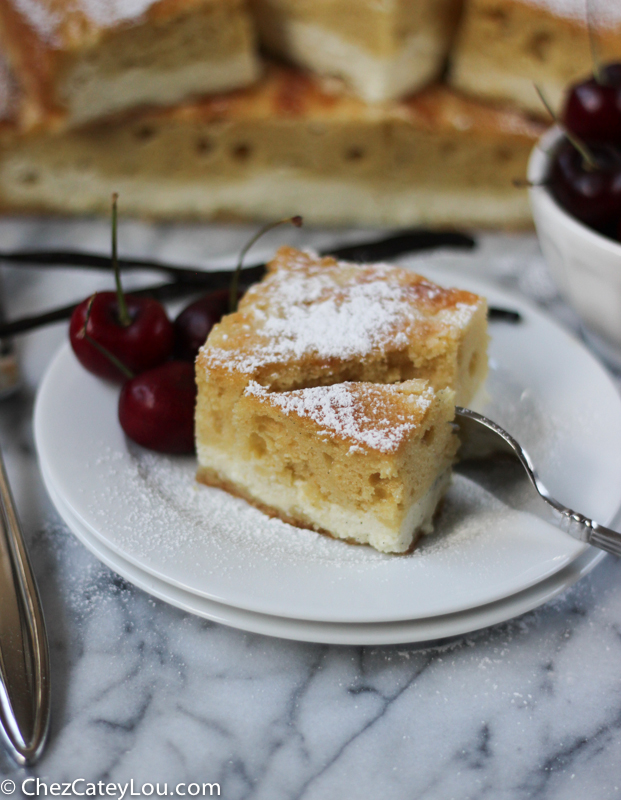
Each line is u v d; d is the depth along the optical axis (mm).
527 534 374
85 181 557
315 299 408
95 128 537
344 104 542
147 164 553
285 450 383
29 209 563
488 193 559
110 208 566
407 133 542
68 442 399
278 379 392
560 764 351
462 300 410
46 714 353
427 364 399
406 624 357
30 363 467
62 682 363
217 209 568
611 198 432
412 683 366
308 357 390
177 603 361
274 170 557
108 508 378
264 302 408
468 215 566
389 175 557
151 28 516
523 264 538
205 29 524
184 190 562
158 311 421
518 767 350
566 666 370
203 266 472
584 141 451
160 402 396
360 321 399
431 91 558
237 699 361
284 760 350
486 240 558
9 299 503
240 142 547
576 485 389
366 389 383
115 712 358
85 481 386
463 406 418
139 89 530
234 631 376
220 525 385
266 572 363
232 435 393
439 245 490
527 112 548
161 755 350
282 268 424
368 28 521
